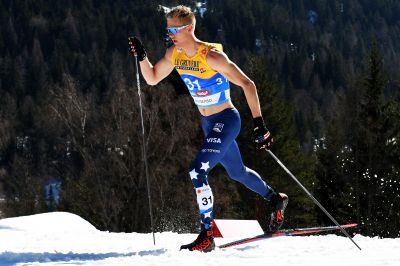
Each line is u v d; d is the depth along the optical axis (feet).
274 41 474.49
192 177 14.24
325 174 79.77
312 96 309.22
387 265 11.56
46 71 287.89
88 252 14.70
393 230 75.46
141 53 15.85
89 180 67.15
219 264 11.79
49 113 73.31
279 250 14.05
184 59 14.67
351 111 88.43
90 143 67.82
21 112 157.07
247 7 477.77
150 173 65.82
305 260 12.34
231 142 14.78
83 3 388.37
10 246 17.38
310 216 81.46
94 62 285.64
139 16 377.50
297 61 350.23
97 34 359.46
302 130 208.74
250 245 15.37
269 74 91.35
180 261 12.21
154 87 68.44
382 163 77.56
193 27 14.47
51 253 14.15
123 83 68.59
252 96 14.06
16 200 90.48
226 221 20.15
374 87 81.92
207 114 15.06
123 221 67.62
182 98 68.64
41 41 358.84
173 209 67.10
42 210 92.22
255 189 15.92
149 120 65.67
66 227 23.35
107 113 68.03
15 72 276.21
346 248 14.43
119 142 65.51
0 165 115.96
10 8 369.09
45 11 379.55
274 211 15.75
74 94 68.08
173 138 66.74
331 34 538.88
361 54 457.68
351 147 79.10
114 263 12.16
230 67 14.06
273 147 82.79
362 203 78.23
